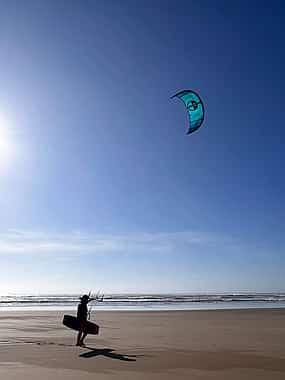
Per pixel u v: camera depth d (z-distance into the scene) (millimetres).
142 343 15805
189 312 36969
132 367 10844
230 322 26281
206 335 18688
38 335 18750
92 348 14414
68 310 44781
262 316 31516
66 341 16484
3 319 29312
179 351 13695
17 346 14906
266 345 15234
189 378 9570
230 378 9586
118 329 21734
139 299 93562
